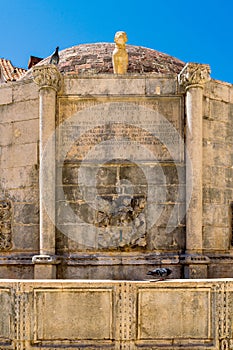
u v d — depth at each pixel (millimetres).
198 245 11031
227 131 12328
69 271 11141
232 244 11992
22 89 12273
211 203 11781
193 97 11336
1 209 12062
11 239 11922
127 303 8906
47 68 11297
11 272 11586
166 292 9016
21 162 12094
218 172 12023
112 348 8805
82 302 8953
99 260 11172
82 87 11734
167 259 11141
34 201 11797
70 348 8789
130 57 16250
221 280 9125
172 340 8953
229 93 12430
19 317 8852
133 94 11711
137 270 11133
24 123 12164
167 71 15922
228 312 9062
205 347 8898
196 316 9023
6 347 8867
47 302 8945
